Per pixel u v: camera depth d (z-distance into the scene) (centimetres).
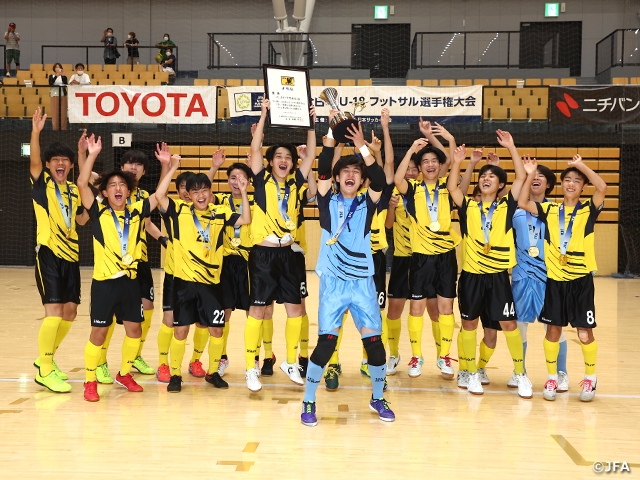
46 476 285
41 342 426
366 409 396
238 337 634
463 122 1138
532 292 447
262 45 1659
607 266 1305
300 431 352
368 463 305
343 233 366
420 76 1532
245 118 1138
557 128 1287
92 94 1134
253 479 284
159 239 480
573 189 417
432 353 570
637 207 1291
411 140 1230
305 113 427
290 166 429
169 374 464
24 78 1485
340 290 367
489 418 379
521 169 423
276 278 423
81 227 1344
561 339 445
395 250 490
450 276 456
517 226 453
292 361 436
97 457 309
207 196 427
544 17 1612
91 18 1666
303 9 1434
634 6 1586
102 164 1263
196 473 290
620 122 1136
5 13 1669
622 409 400
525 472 296
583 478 290
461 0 1631
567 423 371
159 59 1523
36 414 377
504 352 575
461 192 441
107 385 449
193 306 432
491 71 1527
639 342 625
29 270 1295
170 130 1293
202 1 1659
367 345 372
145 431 348
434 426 363
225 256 479
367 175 365
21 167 1352
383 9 1645
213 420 370
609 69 1445
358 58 1653
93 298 407
